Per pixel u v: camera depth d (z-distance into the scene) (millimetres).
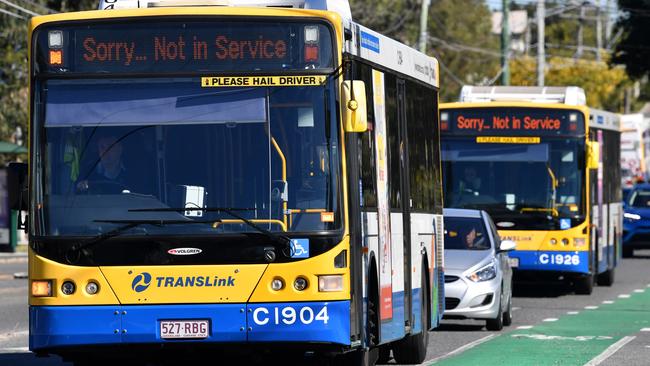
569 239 58906
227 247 25328
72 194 25750
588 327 45156
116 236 25484
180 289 25312
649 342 39656
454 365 33469
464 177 59250
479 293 43688
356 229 26016
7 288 60625
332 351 25516
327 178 25531
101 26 26047
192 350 25828
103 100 25906
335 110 25719
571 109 58969
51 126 25922
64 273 25516
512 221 59062
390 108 31125
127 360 28312
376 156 29078
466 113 59375
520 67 186750
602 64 192375
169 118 25781
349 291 25531
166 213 25500
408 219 32469
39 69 26062
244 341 25234
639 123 122688
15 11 95688
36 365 33500
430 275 35188
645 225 93438
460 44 186375
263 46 25844
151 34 26000
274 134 25656
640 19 142500
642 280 72938
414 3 158375
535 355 35875
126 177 25719
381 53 30375
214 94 25781
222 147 25672
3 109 97562
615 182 71875
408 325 31984
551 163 59000
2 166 96000
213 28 25938
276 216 25406
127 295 25375
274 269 25266
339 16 26016
